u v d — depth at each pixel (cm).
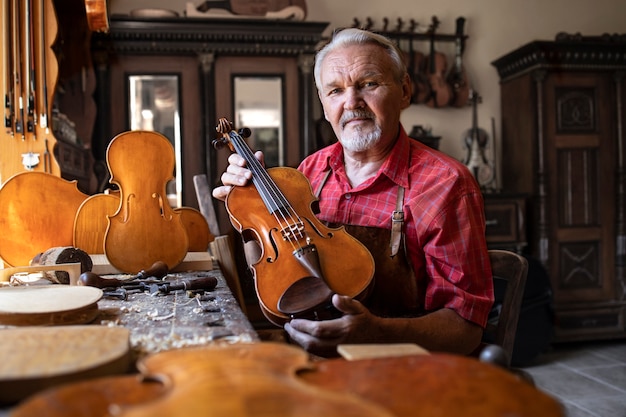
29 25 233
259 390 57
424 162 173
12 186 187
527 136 445
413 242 165
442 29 480
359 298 140
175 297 140
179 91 387
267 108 395
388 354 78
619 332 445
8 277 149
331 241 149
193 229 222
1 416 68
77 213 188
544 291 395
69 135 312
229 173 168
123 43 374
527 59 438
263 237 150
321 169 194
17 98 234
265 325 362
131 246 175
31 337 86
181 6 432
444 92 462
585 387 357
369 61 171
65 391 61
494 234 427
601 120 439
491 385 64
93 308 117
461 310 154
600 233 441
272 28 385
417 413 57
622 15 508
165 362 69
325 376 67
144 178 178
